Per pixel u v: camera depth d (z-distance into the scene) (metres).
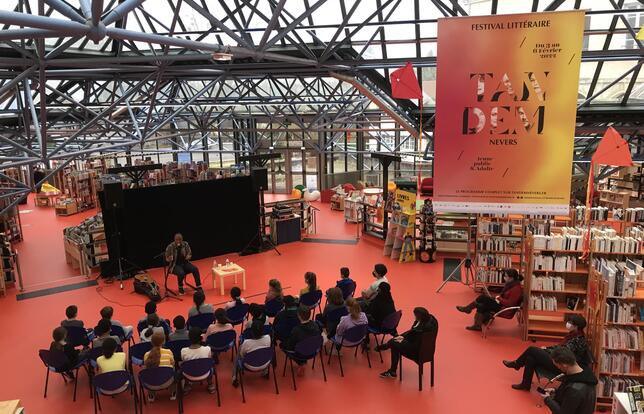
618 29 9.64
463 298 9.32
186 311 9.13
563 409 5.03
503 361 6.76
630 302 6.09
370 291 7.75
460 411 5.89
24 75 6.98
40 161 8.79
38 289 10.48
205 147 24.94
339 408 5.98
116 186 10.22
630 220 9.38
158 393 6.41
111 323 6.80
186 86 18.34
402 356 7.06
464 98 4.91
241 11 9.63
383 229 13.16
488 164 4.98
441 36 4.84
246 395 6.29
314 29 10.37
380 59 10.64
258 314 6.51
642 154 16.48
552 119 4.78
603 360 6.01
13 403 4.69
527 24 4.66
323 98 18.56
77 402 6.24
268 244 13.05
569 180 4.86
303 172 21.84
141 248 11.41
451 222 12.40
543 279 7.29
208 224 12.23
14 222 14.35
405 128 13.30
